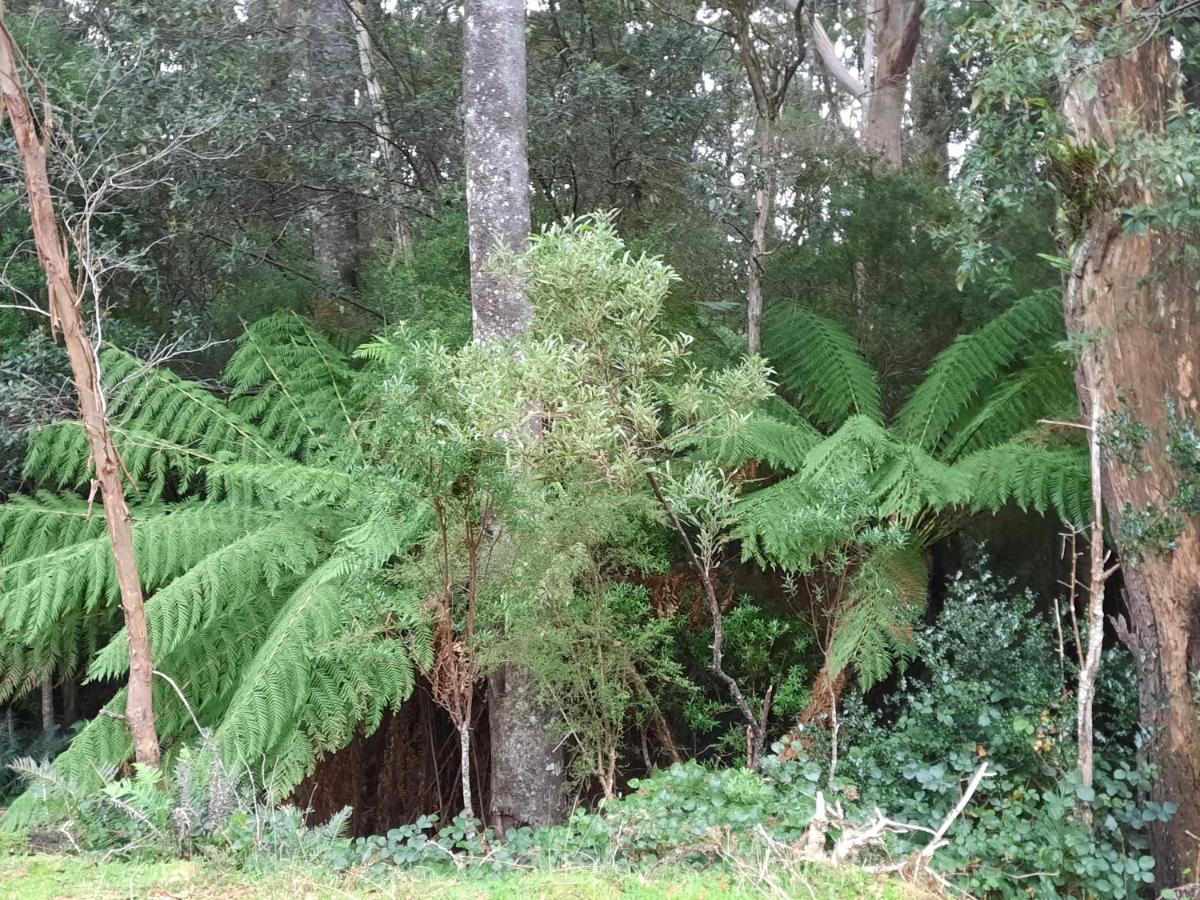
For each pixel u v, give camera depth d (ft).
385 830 23.20
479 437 13.56
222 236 29.58
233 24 26.48
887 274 26.55
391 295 26.91
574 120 27.63
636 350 14.39
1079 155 14.88
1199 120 13.65
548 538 15.78
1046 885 13.11
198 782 14.35
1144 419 15.25
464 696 16.52
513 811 18.92
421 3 31.17
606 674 18.78
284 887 11.57
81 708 29.81
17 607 19.33
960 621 17.57
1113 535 16.21
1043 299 22.57
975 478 18.88
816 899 10.89
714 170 26.73
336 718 17.31
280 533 20.38
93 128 22.56
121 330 26.23
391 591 16.96
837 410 23.50
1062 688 16.80
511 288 19.77
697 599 21.35
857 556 19.15
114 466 16.03
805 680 21.81
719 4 25.04
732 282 28.35
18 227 25.58
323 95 30.55
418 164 32.48
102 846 13.12
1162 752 15.16
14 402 22.66
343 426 23.91
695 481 16.02
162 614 18.17
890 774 16.39
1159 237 15.15
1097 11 13.75
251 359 24.98
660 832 12.76
